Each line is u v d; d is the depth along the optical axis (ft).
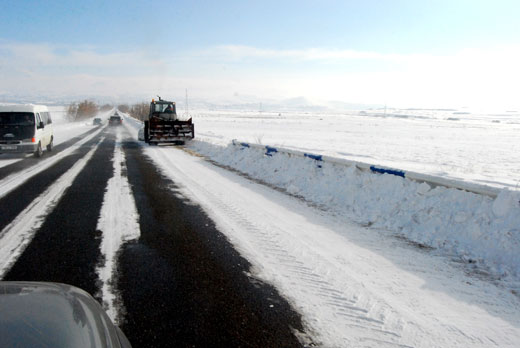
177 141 66.85
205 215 19.93
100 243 15.12
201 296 10.71
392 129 179.83
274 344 8.48
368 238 16.57
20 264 12.67
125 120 242.78
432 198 18.19
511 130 186.70
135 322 9.16
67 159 45.11
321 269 12.98
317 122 264.11
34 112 46.03
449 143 97.14
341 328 9.27
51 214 19.54
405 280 12.21
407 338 8.87
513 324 9.61
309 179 27.91
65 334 4.89
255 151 41.06
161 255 13.93
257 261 13.60
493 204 15.08
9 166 38.65
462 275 12.66
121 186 27.94
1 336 4.56
